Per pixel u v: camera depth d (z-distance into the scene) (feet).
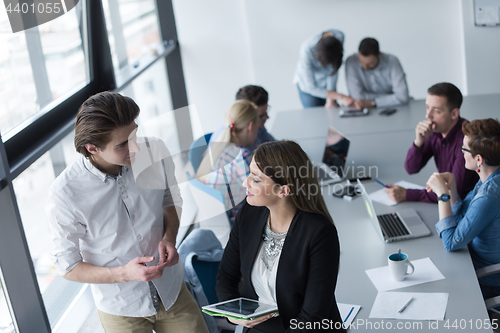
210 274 6.78
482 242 6.38
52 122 8.02
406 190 7.94
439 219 7.06
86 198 4.62
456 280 5.72
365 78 13.20
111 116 4.13
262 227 4.82
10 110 6.99
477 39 16.94
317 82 14.12
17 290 5.81
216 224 6.96
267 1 17.67
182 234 7.72
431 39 17.37
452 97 7.92
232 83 19.07
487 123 6.15
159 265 4.78
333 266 4.38
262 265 4.80
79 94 9.42
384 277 5.95
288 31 17.99
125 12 13.71
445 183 6.61
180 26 18.43
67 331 7.55
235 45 18.52
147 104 15.25
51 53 8.50
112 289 5.05
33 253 7.54
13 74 7.11
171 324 5.60
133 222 4.91
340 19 17.58
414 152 8.66
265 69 18.69
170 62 18.44
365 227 7.29
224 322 6.66
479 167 6.37
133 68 13.15
